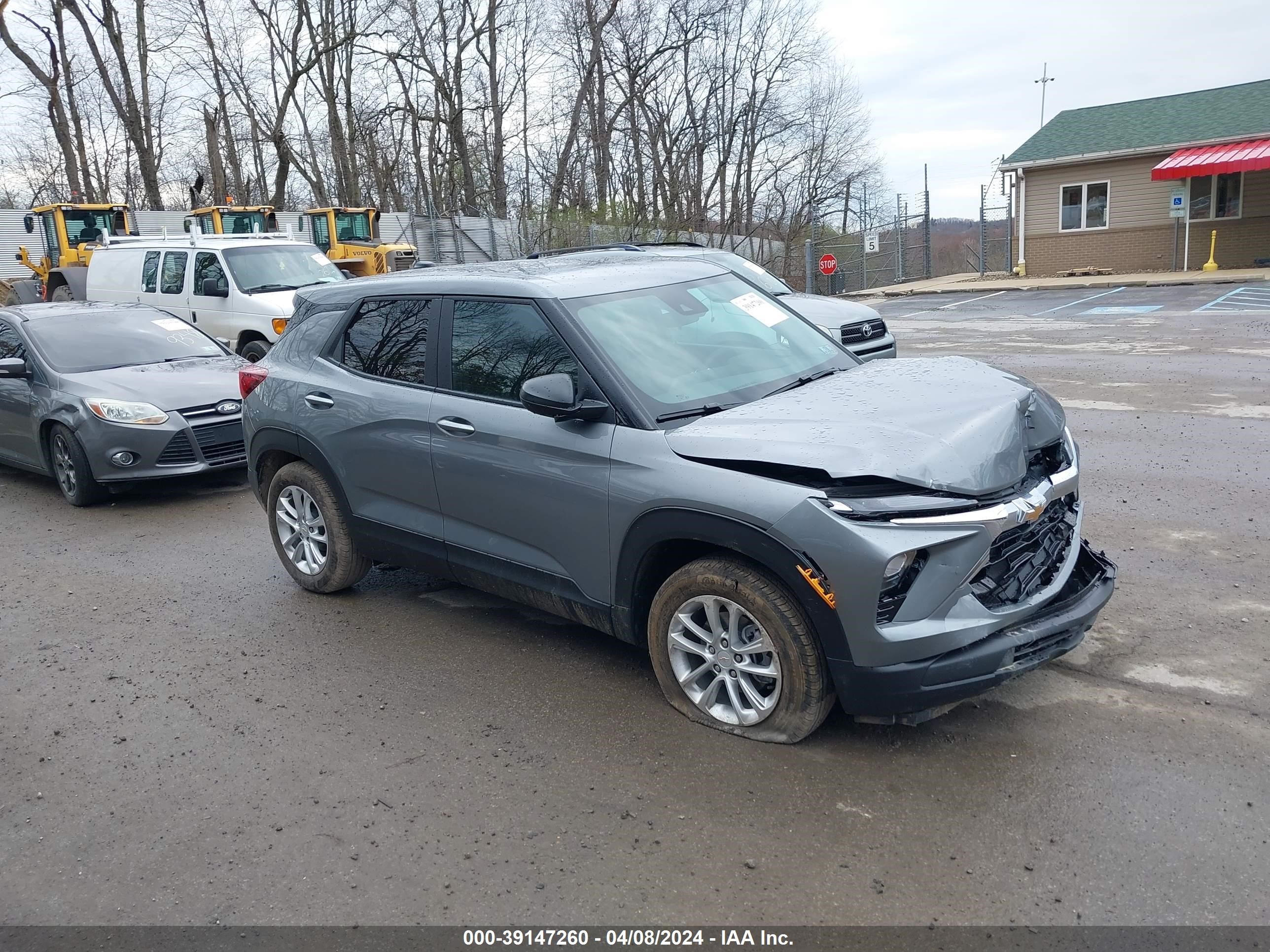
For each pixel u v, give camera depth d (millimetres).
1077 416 9211
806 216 43906
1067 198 28375
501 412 4414
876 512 3285
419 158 46781
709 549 3834
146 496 8703
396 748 3998
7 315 9531
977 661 3381
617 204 30844
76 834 3545
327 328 5449
